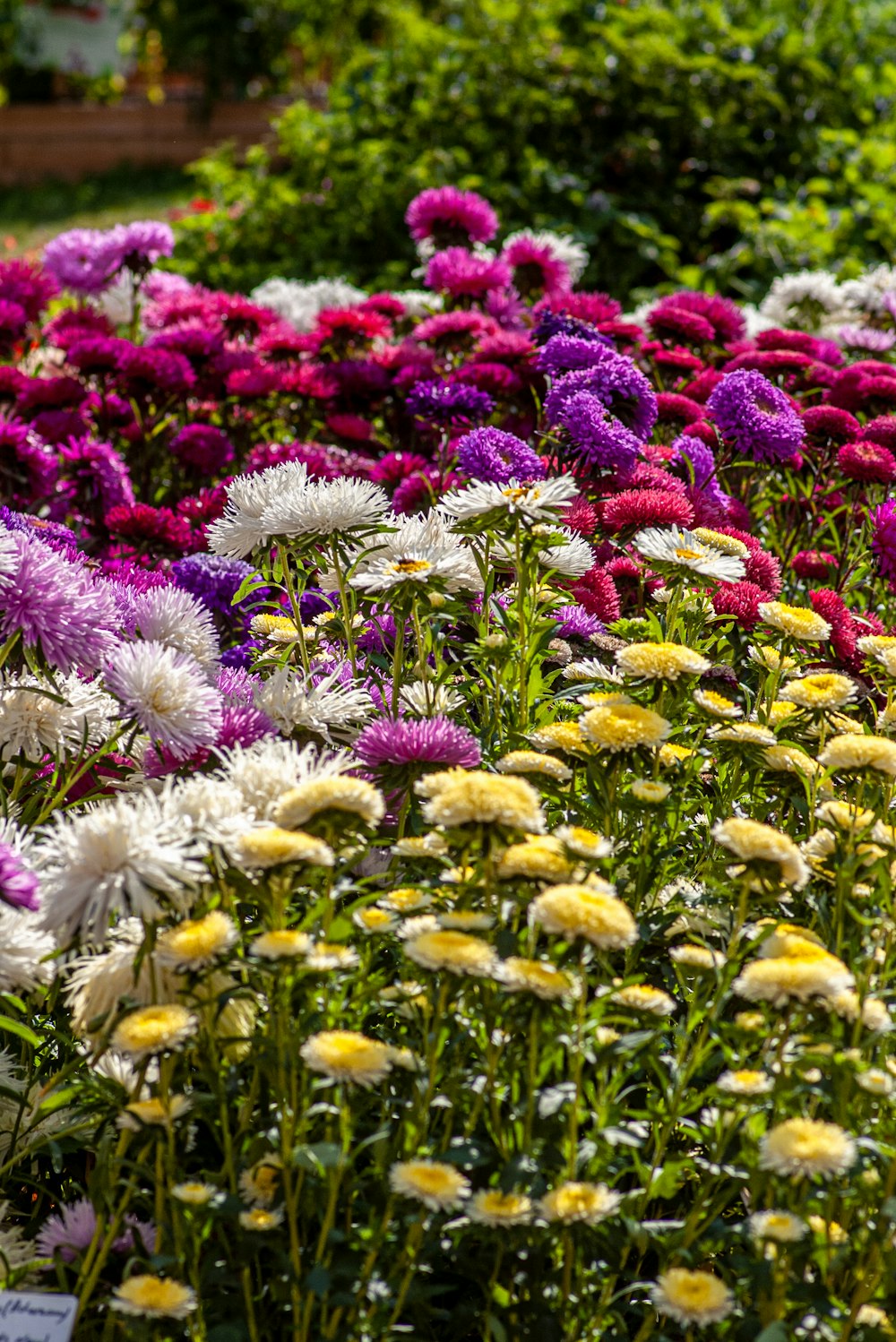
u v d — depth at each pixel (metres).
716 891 2.27
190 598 2.75
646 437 3.84
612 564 3.35
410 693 2.65
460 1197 1.84
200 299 5.59
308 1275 1.71
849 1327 1.77
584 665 2.63
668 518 3.11
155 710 2.27
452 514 2.72
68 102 26.53
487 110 9.04
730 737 2.34
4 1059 2.30
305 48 22.14
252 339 5.46
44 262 5.88
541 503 2.44
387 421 4.99
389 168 8.77
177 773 2.43
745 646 3.17
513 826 1.84
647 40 8.93
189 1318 1.82
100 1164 1.83
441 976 1.83
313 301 6.25
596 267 8.09
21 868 1.91
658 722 2.17
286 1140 1.78
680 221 8.59
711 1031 1.99
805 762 2.41
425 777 2.12
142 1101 1.90
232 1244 1.96
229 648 3.44
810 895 2.16
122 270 5.89
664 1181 1.90
